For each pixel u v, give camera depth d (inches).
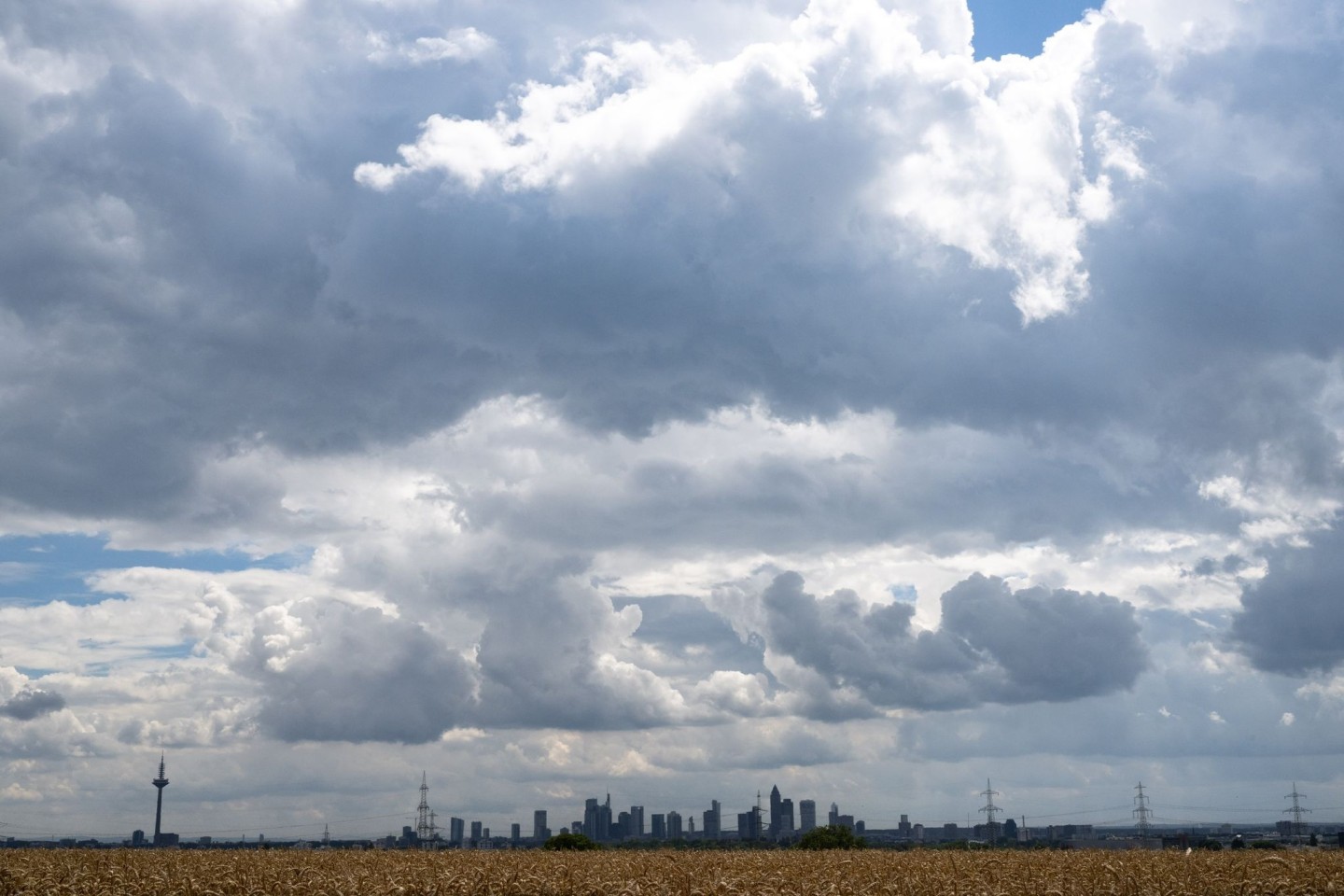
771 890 1478.8
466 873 1601.9
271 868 1637.6
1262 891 1481.3
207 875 1560.0
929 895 1456.7
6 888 1464.1
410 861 1884.8
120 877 1531.7
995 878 1567.4
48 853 2011.6
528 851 2481.5
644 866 1755.7
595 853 2421.3
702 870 1723.7
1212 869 1600.6
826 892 1475.1
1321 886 1515.7
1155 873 1536.7
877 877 1604.3
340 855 2137.1
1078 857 1951.3
